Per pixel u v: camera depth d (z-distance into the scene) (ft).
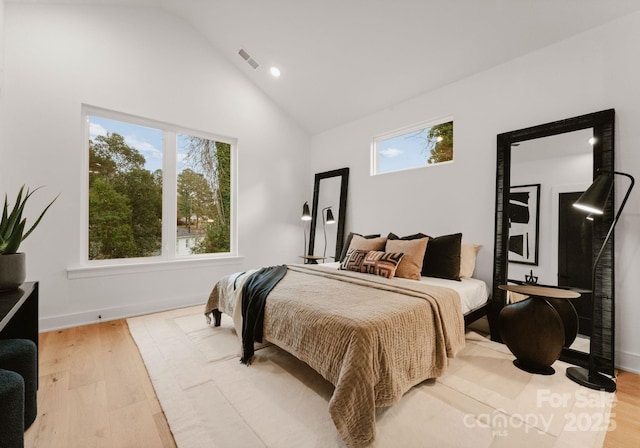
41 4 8.70
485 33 8.25
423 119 11.10
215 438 4.44
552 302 7.47
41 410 5.06
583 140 7.42
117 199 10.30
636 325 6.66
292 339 5.76
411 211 11.44
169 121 11.14
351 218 13.89
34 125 8.55
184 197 11.92
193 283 11.80
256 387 5.82
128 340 8.11
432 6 8.00
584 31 7.47
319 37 10.19
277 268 9.15
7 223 5.28
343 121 14.16
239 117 13.19
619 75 6.99
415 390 5.75
